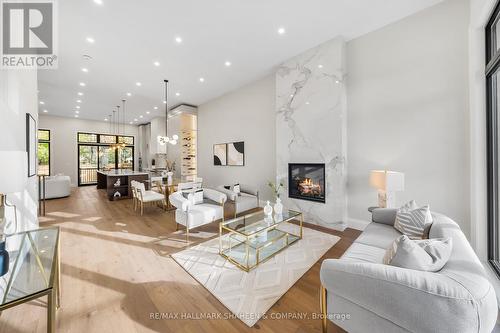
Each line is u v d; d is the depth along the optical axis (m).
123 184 6.57
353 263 1.26
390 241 2.09
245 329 1.54
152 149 9.55
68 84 5.30
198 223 3.28
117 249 2.86
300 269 2.35
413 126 3.06
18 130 2.31
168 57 4.04
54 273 1.33
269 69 4.71
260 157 5.41
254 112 5.49
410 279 1.04
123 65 4.31
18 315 1.66
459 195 2.73
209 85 5.57
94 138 10.02
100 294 1.92
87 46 3.59
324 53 3.72
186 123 7.73
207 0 2.64
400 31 3.14
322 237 3.29
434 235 1.81
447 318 0.93
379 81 3.36
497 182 2.30
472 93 2.47
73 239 3.20
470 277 1.04
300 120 4.09
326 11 2.93
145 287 2.03
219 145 6.57
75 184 9.37
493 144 2.32
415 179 3.05
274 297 1.89
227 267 2.38
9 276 1.30
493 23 2.26
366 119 3.50
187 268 2.35
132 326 1.56
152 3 2.66
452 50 2.76
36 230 1.89
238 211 4.22
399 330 1.09
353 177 3.67
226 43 3.62
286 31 3.34
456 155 2.75
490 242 2.31
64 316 1.64
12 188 1.24
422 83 2.98
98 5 2.66
